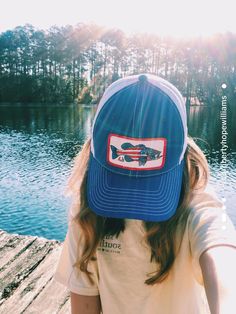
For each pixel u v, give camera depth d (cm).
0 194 1633
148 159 97
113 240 97
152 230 91
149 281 94
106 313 102
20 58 6219
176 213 90
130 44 6131
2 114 4753
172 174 96
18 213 1387
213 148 2355
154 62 5734
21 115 4697
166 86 100
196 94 4878
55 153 2516
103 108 102
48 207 1455
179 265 91
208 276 73
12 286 268
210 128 3073
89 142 111
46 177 1922
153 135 97
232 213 1250
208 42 4844
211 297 70
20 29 6341
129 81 102
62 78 6412
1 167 2128
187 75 4988
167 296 95
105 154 100
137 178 97
